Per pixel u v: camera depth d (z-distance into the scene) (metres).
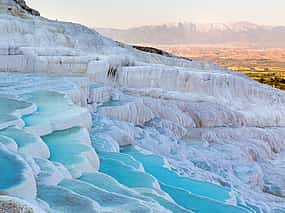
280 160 19.98
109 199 6.74
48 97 12.89
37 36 25.00
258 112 24.19
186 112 21.52
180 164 13.21
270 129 23.22
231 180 14.54
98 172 8.27
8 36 23.70
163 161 11.62
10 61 19.31
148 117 19.22
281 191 15.85
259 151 19.67
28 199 5.83
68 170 7.90
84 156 8.70
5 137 7.91
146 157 11.82
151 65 24.78
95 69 20.97
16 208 4.62
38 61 19.94
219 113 22.12
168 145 15.91
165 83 23.89
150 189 8.24
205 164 15.53
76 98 14.34
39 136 9.22
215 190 10.09
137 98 19.20
